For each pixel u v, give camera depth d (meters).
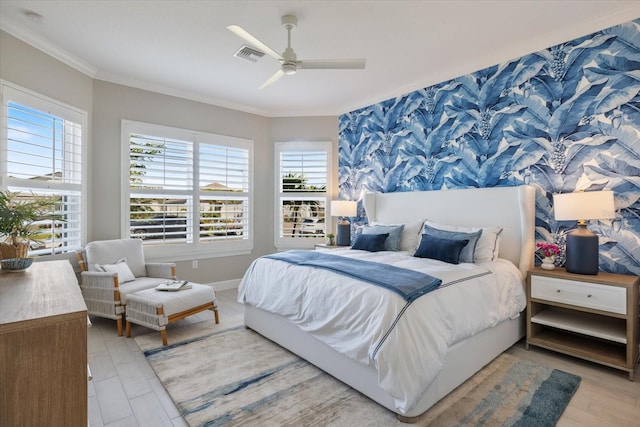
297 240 5.19
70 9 2.54
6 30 2.71
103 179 3.78
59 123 3.26
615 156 2.71
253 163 5.11
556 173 3.03
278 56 2.59
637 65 2.60
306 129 5.21
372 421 1.82
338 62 2.67
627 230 2.65
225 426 1.78
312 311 2.36
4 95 2.71
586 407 1.97
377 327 1.88
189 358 2.59
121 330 3.05
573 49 2.91
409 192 4.14
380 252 3.55
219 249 4.75
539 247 3.03
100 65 3.56
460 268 2.58
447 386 2.04
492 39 3.04
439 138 3.92
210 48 3.18
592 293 2.45
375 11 2.58
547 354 2.71
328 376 2.32
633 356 2.29
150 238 4.16
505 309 2.60
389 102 4.48
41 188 3.07
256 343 2.89
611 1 2.48
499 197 3.31
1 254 1.96
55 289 1.42
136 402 2.00
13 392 1.02
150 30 2.86
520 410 1.92
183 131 4.40
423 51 3.26
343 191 5.11
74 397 1.10
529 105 3.20
